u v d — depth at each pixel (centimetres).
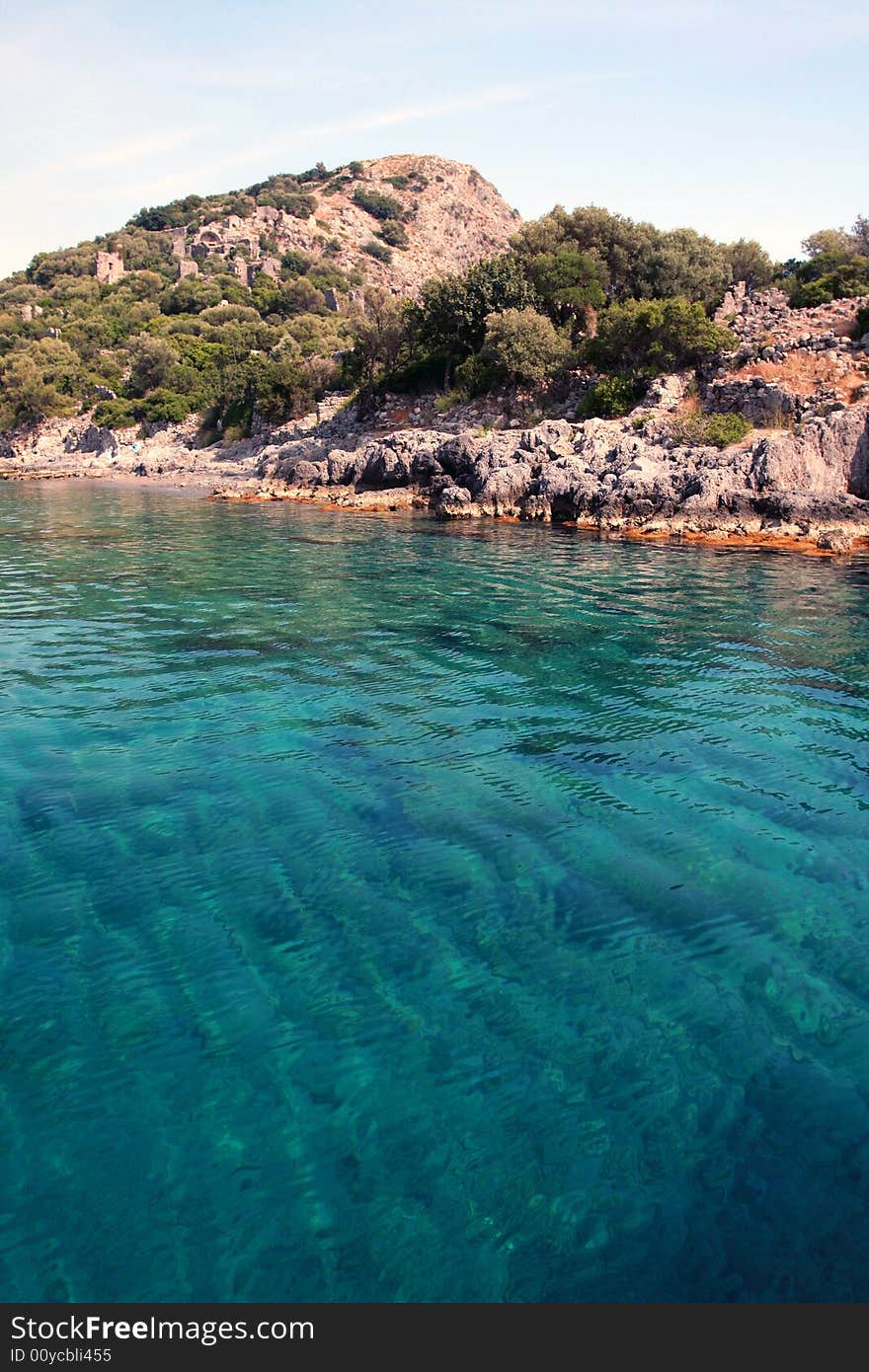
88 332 15188
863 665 2006
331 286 18275
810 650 2136
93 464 10631
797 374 5203
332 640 2205
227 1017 828
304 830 1184
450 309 7588
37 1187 646
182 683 1816
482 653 2091
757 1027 823
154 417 11575
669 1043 802
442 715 1648
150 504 6122
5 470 10494
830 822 1227
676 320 5662
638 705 1717
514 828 1200
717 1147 686
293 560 3506
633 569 3325
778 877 1084
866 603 2697
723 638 2258
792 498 4141
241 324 14962
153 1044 790
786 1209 634
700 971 902
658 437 5100
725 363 5625
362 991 867
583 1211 632
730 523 4209
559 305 7562
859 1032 817
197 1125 704
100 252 19662
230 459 9625
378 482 6294
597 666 1988
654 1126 707
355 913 996
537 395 6862
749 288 8025
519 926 974
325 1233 616
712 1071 768
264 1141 690
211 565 3362
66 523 4834
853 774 1394
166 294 17075
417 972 895
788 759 1452
